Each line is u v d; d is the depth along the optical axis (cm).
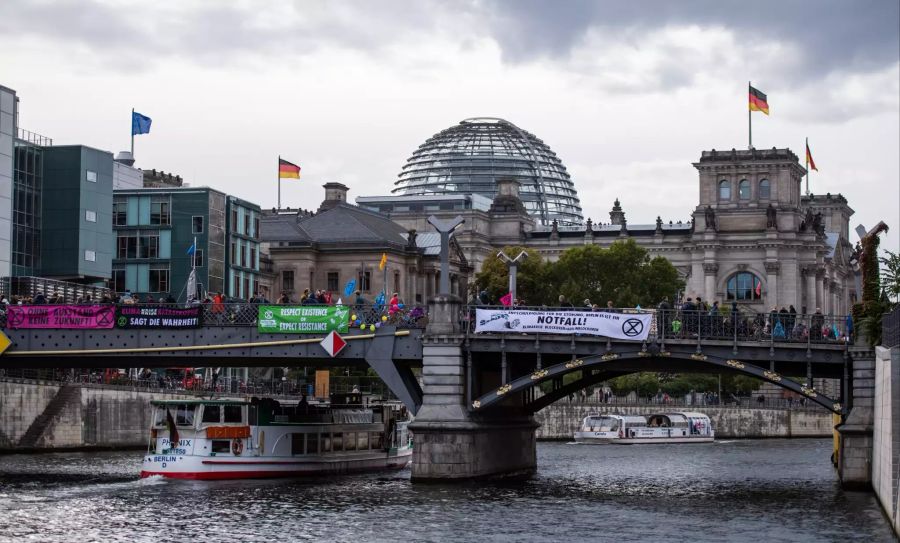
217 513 7712
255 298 9338
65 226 14688
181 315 9156
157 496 8488
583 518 7675
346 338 9069
